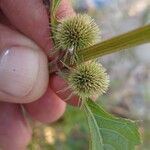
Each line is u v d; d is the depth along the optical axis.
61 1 0.05
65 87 0.05
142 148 0.09
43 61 0.05
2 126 0.07
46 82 0.05
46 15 0.05
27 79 0.05
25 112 0.08
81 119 0.08
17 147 0.07
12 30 0.05
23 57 0.05
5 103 0.07
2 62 0.05
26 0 0.05
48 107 0.06
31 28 0.05
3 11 0.05
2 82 0.05
